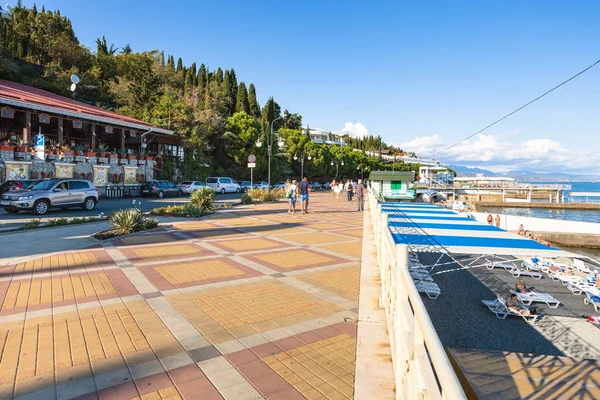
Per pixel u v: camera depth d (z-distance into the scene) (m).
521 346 6.08
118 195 28.58
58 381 3.00
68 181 17.52
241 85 80.31
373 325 4.16
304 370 3.24
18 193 15.85
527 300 8.36
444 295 8.80
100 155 27.56
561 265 12.48
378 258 6.90
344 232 12.46
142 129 32.16
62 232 11.53
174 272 6.73
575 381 4.31
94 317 4.48
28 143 23.92
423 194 40.78
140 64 52.59
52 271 6.74
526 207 51.09
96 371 3.17
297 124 90.38
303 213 18.98
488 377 4.44
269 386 2.96
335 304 5.04
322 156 67.50
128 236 10.87
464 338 6.34
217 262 7.61
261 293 5.53
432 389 1.36
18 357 3.42
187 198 29.12
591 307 8.28
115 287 5.76
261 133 50.97
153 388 2.91
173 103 43.22
